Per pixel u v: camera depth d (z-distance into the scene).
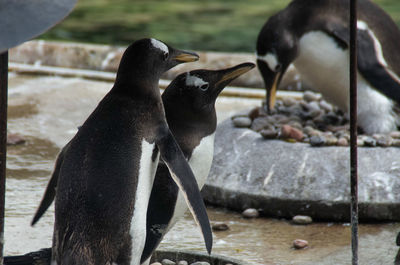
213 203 11.73
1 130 6.37
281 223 10.94
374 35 12.70
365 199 10.76
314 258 9.55
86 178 6.80
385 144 11.49
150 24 28.28
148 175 7.10
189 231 10.66
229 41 25.50
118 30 27.16
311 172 11.14
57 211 6.91
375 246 9.94
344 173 11.03
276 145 11.73
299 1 12.67
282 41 12.44
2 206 6.52
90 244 6.73
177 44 25.03
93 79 19.84
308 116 13.65
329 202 10.81
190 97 7.96
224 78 8.10
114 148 6.89
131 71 7.29
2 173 6.45
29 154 13.91
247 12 30.50
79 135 7.09
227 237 10.35
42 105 17.27
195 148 8.01
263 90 18.67
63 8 4.65
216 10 31.16
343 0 12.65
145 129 7.09
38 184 12.38
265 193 11.12
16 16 4.50
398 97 12.24
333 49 12.57
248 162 11.63
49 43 21.16
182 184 6.91
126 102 7.16
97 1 33.38
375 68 12.40
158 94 7.37
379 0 30.72
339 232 10.52
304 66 13.05
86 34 26.41
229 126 12.78
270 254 9.70
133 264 7.04
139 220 6.93
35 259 7.21
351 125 7.34
